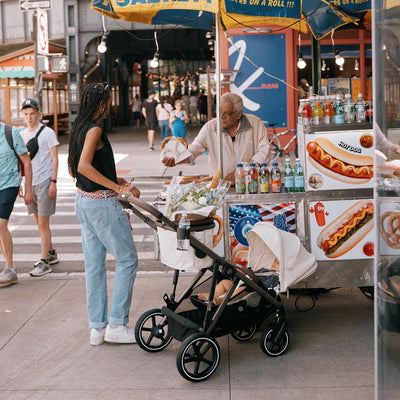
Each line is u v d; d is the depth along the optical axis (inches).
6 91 952.3
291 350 180.5
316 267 182.7
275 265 184.7
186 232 156.6
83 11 825.5
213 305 172.2
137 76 1752.0
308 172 195.0
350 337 189.0
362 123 194.1
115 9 192.5
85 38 830.5
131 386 159.9
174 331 170.1
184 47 1192.8
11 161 245.9
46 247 271.1
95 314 187.8
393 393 121.0
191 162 235.8
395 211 118.3
